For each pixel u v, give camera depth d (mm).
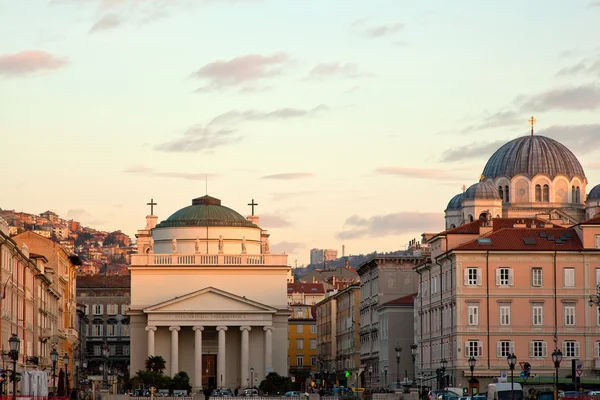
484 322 145750
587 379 140500
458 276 146375
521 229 150625
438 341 157250
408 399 133500
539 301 145750
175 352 195125
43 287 151625
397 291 198125
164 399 141250
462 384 144500
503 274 146500
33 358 132750
